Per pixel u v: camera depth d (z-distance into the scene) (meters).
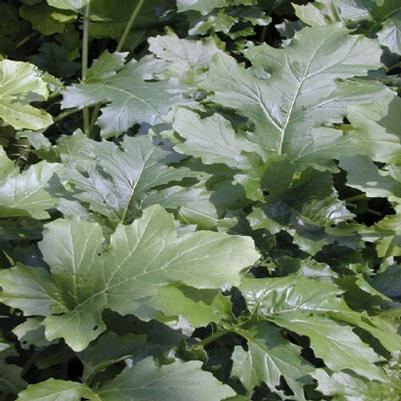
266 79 1.72
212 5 1.94
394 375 1.47
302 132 1.66
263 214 1.58
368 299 1.56
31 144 1.85
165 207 1.54
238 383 1.42
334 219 1.60
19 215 1.51
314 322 1.42
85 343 1.33
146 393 1.31
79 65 2.14
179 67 1.95
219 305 1.42
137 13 2.08
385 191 1.59
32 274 1.40
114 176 1.57
